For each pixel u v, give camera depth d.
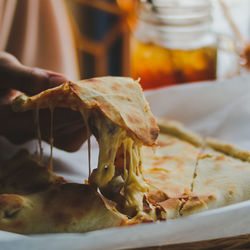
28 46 0.71
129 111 0.48
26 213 0.48
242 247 0.48
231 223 0.47
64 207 0.48
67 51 0.73
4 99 0.58
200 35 0.69
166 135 0.63
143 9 0.70
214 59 0.70
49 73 0.55
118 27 0.82
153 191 0.50
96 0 0.82
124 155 0.49
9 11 0.69
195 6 0.69
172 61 0.69
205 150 0.60
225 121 0.66
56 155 0.59
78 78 0.75
